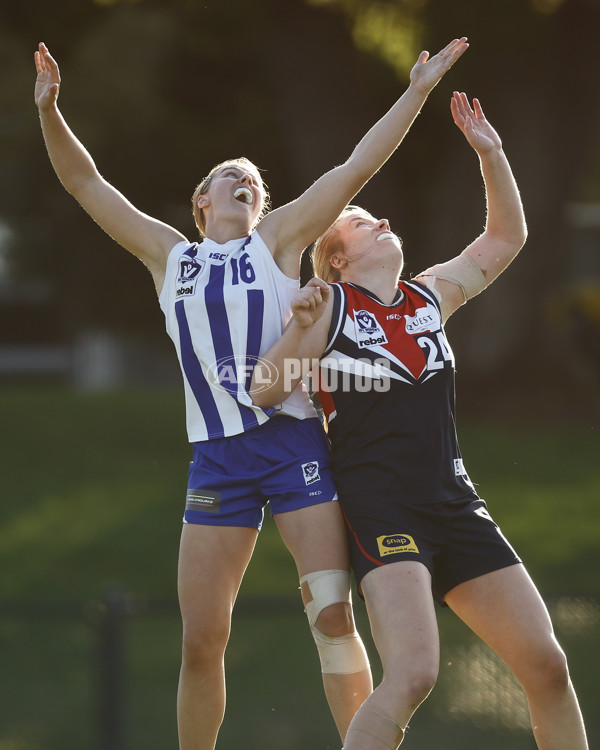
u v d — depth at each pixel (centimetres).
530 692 1202
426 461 1223
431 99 5097
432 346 1265
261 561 3775
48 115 1305
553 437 5253
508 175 1367
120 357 9488
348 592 1236
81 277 7256
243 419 1245
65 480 4978
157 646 2616
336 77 5391
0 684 2675
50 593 3681
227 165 1341
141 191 6303
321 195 1258
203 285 1259
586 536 3944
